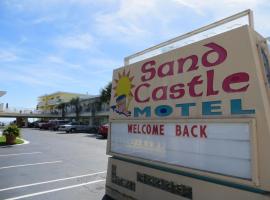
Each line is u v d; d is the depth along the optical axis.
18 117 65.12
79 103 56.84
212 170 4.11
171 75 5.10
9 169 9.86
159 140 5.16
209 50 4.41
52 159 12.23
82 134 33.03
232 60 4.02
